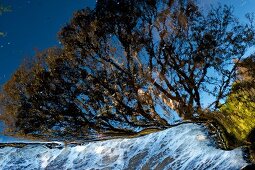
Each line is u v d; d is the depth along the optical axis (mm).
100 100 14180
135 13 14000
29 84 14961
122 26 14164
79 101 14445
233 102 9727
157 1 13844
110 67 14281
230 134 8445
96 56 14492
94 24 14352
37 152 12148
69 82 14523
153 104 13359
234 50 12773
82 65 14531
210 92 12109
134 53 14078
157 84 13461
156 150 9797
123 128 13695
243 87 10094
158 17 13867
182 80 13031
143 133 12688
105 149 11117
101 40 14430
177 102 12852
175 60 13430
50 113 14656
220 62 12664
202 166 7699
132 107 13648
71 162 11109
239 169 6582
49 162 11461
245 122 8516
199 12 13508
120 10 14078
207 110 10594
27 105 14898
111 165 10203
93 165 10547
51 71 14672
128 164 9898
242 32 12891
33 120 14844
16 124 15047
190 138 9398
